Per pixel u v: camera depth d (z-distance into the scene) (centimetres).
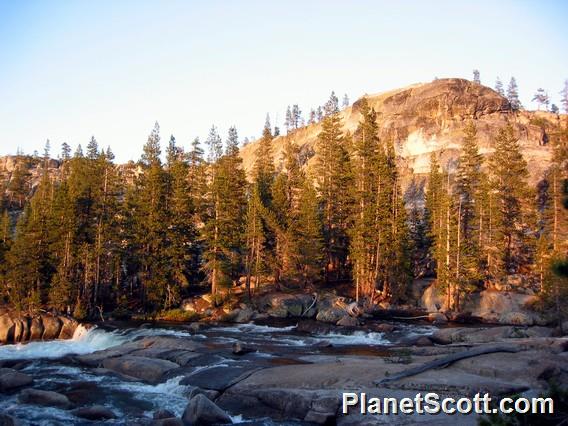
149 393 2186
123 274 6106
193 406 1753
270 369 2261
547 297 4638
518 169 6575
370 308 5181
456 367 2117
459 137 10256
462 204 6619
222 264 5494
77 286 5169
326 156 6825
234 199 6106
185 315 5116
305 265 5731
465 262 5494
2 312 4362
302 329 4075
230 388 2069
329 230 6397
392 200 6153
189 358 2611
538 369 1933
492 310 5262
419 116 11050
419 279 6178
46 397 2030
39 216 5144
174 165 6719
